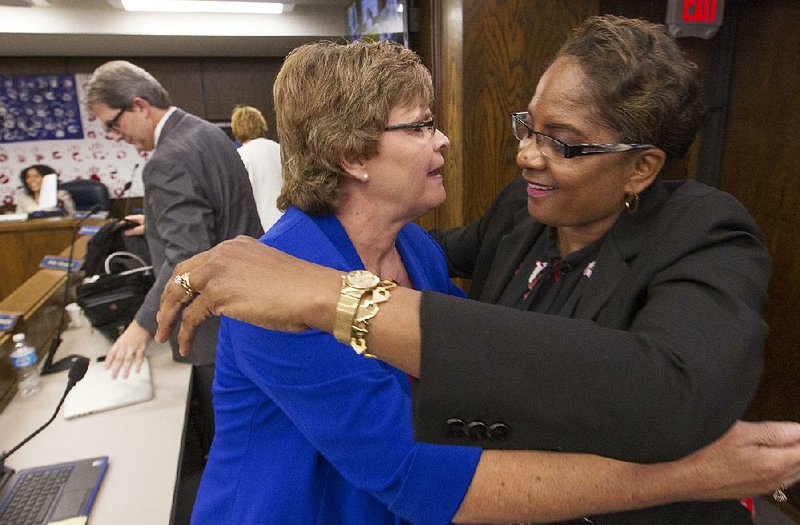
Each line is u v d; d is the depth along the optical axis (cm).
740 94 181
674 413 37
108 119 174
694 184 64
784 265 178
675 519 59
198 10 341
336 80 64
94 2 320
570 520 61
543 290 71
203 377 159
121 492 104
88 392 139
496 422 39
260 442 68
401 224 75
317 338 56
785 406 187
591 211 60
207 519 72
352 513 68
